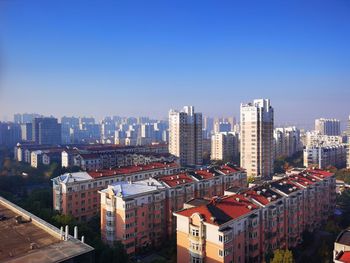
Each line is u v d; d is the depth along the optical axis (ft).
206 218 310.45
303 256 387.55
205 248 307.99
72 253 213.46
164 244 431.84
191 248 314.14
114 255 313.53
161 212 436.76
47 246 225.97
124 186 421.59
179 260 329.72
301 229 440.86
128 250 393.70
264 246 362.74
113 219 398.42
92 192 529.86
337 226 467.52
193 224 314.35
